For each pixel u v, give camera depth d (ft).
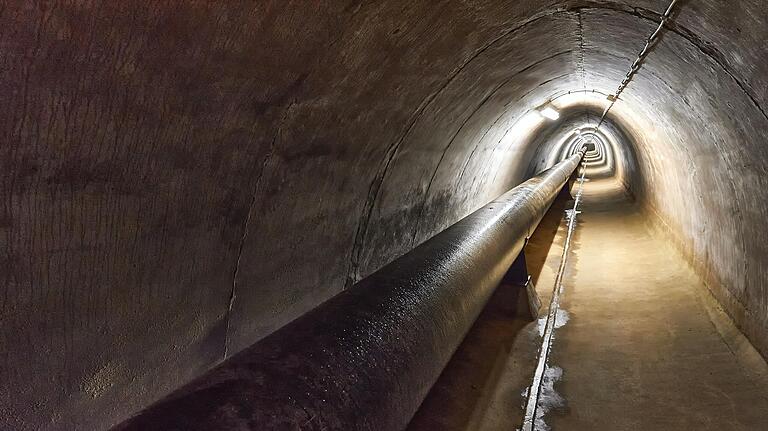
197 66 6.59
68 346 6.62
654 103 19.48
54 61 5.16
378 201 14.96
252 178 8.96
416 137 15.20
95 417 7.16
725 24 9.41
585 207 46.01
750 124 11.78
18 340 5.99
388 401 6.04
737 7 8.52
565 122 43.86
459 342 9.12
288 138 9.29
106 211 6.57
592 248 29.89
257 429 4.38
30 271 5.92
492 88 17.57
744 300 15.21
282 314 11.25
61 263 6.24
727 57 10.53
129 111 6.20
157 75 6.22
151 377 8.03
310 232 11.65
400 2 8.77
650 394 13.16
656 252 27.22
